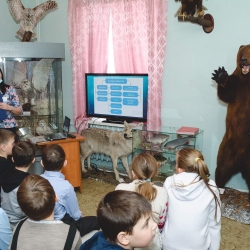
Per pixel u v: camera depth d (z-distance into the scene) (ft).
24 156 6.36
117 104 12.41
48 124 11.90
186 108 11.19
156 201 5.10
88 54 12.82
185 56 10.86
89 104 13.14
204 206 5.25
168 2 10.80
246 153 9.36
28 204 4.03
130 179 12.18
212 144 10.93
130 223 2.99
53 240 3.97
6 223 5.06
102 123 12.83
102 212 3.08
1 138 7.29
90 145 12.64
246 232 8.55
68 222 6.26
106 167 13.43
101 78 12.55
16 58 10.79
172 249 5.42
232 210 9.37
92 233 6.45
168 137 10.27
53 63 11.53
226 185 10.95
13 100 10.39
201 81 10.75
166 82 11.40
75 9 12.60
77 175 11.10
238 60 9.03
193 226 5.24
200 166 5.44
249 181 9.52
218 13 10.05
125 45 11.90
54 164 6.52
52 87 11.71
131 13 11.41
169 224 5.45
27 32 11.87
